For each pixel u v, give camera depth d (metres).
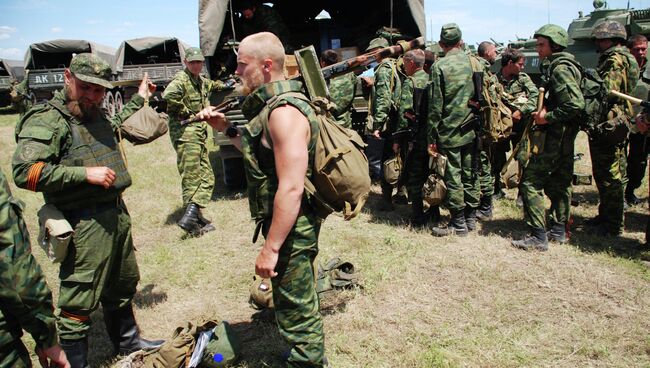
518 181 4.67
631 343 3.03
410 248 4.62
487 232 5.04
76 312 2.58
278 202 2.12
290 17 9.07
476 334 3.17
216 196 6.74
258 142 2.26
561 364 2.87
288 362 2.54
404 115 5.20
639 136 5.55
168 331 3.39
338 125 2.40
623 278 3.89
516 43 12.78
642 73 5.90
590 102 4.15
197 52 5.01
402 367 2.89
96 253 2.57
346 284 3.74
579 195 6.32
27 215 6.51
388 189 5.74
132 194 7.12
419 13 7.21
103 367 2.99
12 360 1.75
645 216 5.48
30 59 17.36
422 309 3.50
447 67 4.56
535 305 3.52
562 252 4.42
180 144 5.10
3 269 1.64
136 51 18.00
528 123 4.44
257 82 2.25
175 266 4.43
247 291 3.93
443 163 4.70
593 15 10.59
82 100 2.53
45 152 2.40
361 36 8.34
